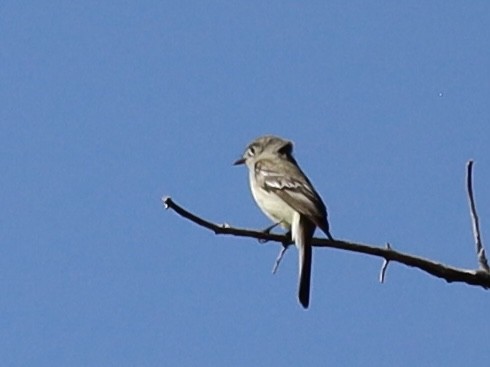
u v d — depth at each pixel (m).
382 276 9.42
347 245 9.41
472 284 9.29
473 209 9.41
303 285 11.35
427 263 9.29
